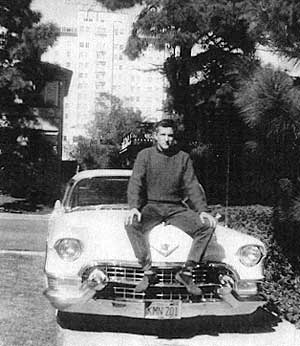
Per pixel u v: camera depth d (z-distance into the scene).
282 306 6.16
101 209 6.82
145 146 27.06
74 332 5.30
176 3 17.17
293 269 7.72
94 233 5.47
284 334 5.41
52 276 5.20
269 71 5.73
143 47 18.83
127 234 5.18
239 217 10.74
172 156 5.34
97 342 5.03
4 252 9.72
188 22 17.53
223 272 5.26
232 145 19.19
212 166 20.05
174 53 20.59
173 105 20.50
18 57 19.81
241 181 18.05
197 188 5.34
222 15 16.88
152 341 5.12
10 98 21.05
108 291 5.16
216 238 5.49
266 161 6.53
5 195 23.59
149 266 5.03
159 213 5.29
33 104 22.39
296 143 5.96
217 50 19.47
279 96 5.50
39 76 21.23
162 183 5.31
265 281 7.03
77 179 7.06
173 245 5.16
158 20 17.61
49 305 6.14
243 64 16.91
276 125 5.61
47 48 20.33
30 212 19.56
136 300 5.05
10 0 19.53
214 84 19.80
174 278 5.16
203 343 5.10
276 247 7.93
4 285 7.05
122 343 5.03
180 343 5.09
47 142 23.52
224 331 5.48
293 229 7.85
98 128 35.00
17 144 23.00
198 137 20.42
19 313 5.79
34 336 5.05
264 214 10.48
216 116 19.91
